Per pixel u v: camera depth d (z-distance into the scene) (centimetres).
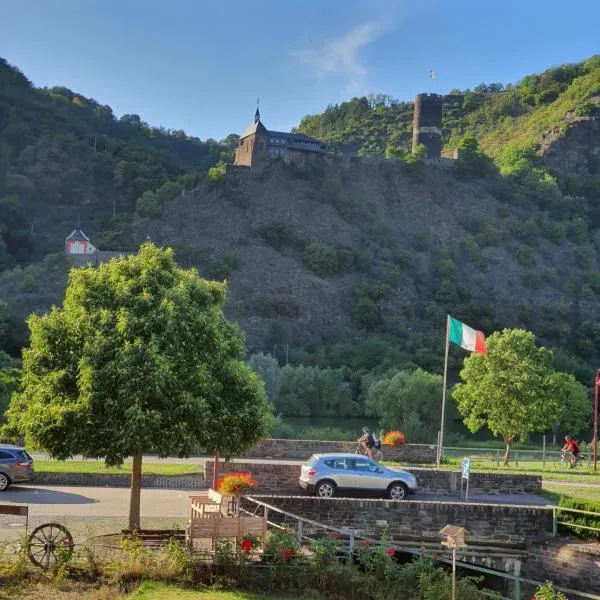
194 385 2175
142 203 18538
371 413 9700
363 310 15538
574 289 17625
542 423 4969
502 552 2542
